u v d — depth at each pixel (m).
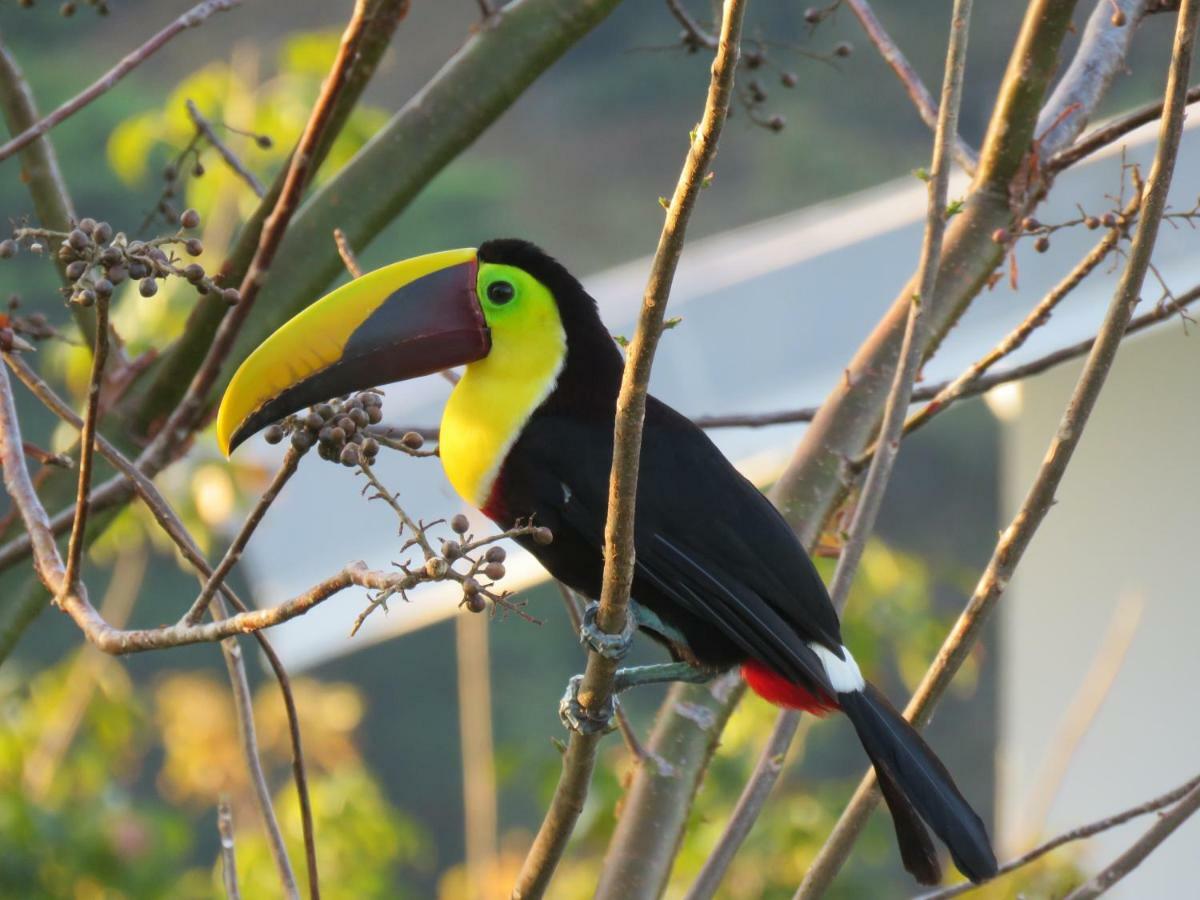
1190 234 12.18
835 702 6.85
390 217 8.45
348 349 6.84
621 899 7.22
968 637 6.27
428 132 8.45
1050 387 12.77
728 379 13.97
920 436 37.03
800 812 13.22
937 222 6.63
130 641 5.46
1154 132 12.31
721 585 6.96
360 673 34.19
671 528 7.03
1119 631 11.26
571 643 33.72
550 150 47.41
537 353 7.11
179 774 15.73
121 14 44.22
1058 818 12.79
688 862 12.72
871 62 42.84
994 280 7.93
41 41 42.88
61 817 13.63
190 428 7.98
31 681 14.76
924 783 6.52
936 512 36.78
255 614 5.07
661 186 46.81
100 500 7.19
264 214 8.19
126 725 14.21
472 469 7.14
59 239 5.76
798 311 13.95
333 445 5.20
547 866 6.00
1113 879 6.25
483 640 11.56
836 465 7.81
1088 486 12.76
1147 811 6.37
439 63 47.34
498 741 32.28
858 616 12.98
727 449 13.56
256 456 13.69
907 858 6.67
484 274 7.11
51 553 5.99
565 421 7.11
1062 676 12.88
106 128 38.00
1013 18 41.88
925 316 6.68
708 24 8.36
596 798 12.02
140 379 8.39
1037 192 7.86
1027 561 13.12
